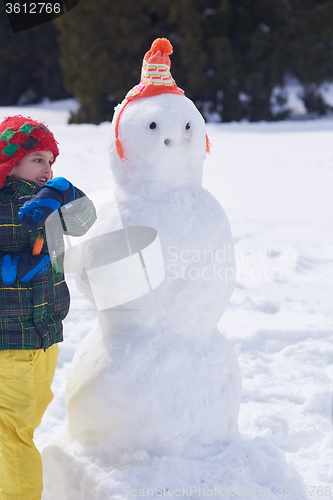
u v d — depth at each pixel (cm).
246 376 392
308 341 443
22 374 236
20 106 3741
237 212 844
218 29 2786
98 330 252
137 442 236
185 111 234
